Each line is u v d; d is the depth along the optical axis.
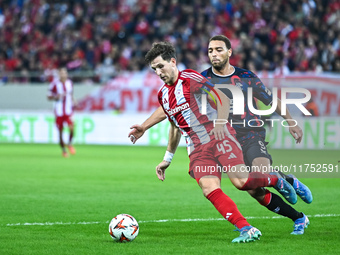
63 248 14.08
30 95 60.25
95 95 58.22
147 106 56.47
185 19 66.25
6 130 59.34
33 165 37.38
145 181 29.59
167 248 14.05
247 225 14.62
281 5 65.94
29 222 18.03
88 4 73.25
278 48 58.59
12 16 77.12
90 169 35.22
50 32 72.12
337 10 63.72
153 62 14.82
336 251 13.73
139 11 68.25
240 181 14.75
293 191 16.09
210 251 13.70
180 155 47.84
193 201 22.89
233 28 63.47
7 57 70.81
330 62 57.38
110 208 20.98
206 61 59.84
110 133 57.06
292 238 15.41
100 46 64.75
